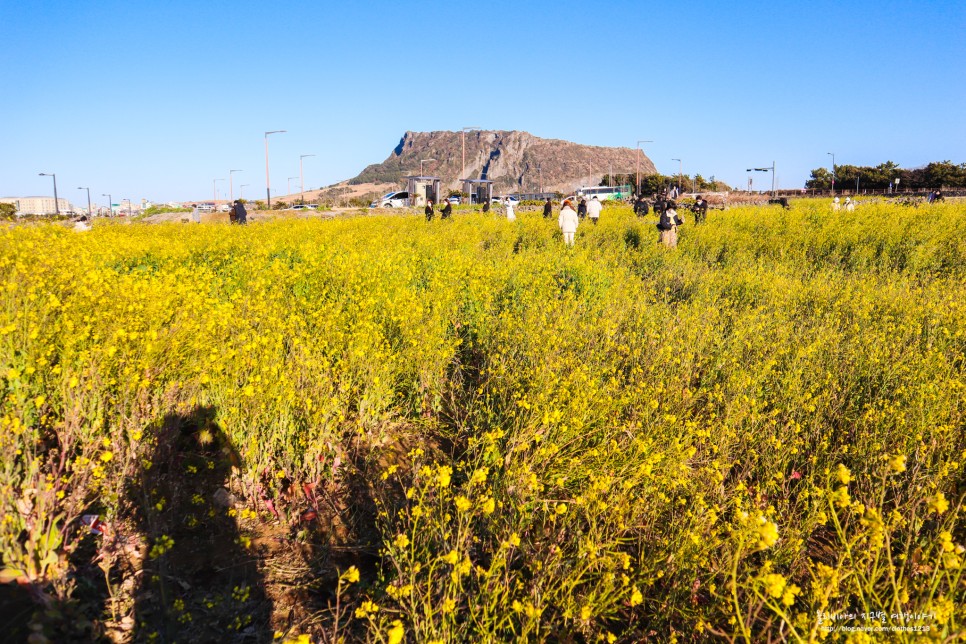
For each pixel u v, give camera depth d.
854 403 4.95
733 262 12.85
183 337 4.30
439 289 7.39
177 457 3.79
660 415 4.25
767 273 10.03
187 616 2.66
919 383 4.84
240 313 5.49
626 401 4.33
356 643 2.68
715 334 6.34
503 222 20.95
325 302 6.63
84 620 2.52
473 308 7.32
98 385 3.44
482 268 9.07
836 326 6.93
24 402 3.29
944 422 4.20
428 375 5.02
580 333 6.06
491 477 3.60
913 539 3.22
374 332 5.22
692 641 2.68
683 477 3.38
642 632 2.80
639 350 5.72
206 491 3.62
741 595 2.78
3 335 3.51
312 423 3.83
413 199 58.53
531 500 3.29
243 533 3.38
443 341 5.62
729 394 4.89
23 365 3.46
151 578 2.81
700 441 3.93
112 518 3.02
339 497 3.81
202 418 4.01
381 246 13.08
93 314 4.35
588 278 9.02
